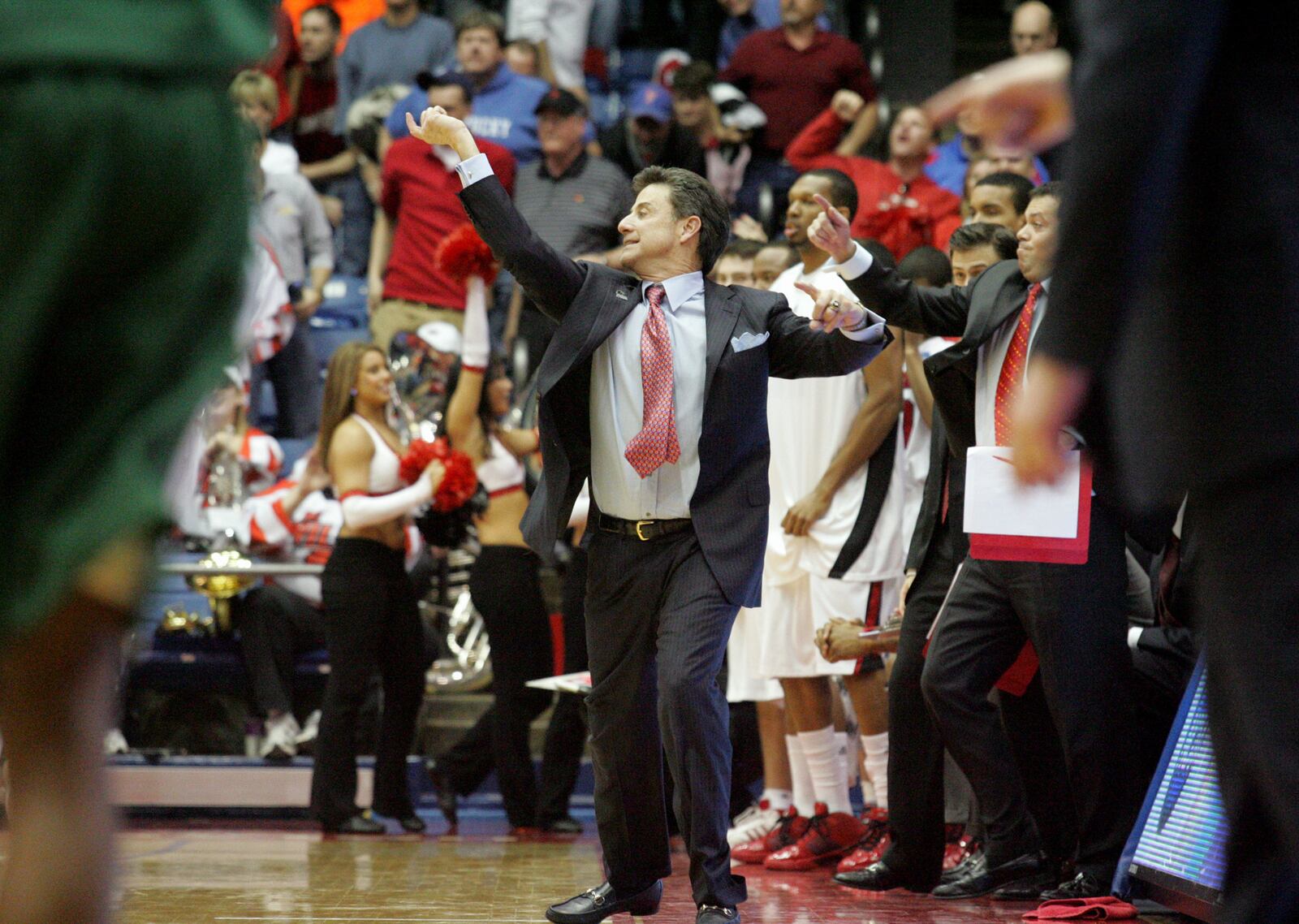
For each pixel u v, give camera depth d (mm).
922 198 23328
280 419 27188
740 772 18547
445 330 25109
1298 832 3996
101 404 3516
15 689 3656
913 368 16672
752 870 15750
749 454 11164
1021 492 4301
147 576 3580
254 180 3867
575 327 11117
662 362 11023
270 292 25531
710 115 27719
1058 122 4516
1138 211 3871
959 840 15469
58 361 3500
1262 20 4062
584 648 19859
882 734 15227
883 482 15125
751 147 28312
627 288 11352
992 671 12750
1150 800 11938
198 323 3619
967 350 12234
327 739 19453
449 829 20453
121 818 3871
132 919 11977
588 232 25391
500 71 28484
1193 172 4117
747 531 11016
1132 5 3812
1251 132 4051
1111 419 4492
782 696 16453
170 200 3531
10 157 3395
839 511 15062
